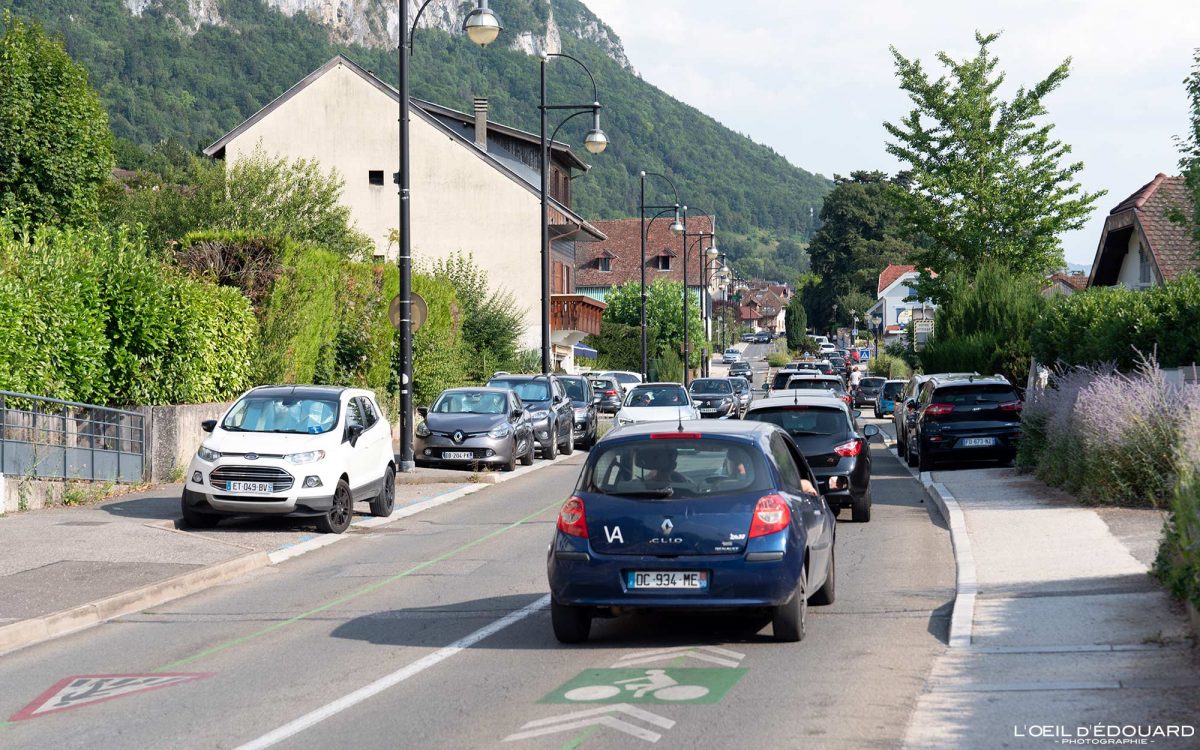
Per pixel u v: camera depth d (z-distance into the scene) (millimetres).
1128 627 9539
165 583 12844
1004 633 9703
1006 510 17281
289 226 46000
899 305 134000
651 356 84188
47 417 18781
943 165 42094
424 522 19266
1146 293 23469
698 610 9578
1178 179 33844
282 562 15367
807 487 10812
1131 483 16859
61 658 10023
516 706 8008
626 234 124500
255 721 7805
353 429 18453
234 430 17906
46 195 37938
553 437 32500
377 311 32469
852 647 9648
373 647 10094
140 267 21406
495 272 57531
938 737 7051
